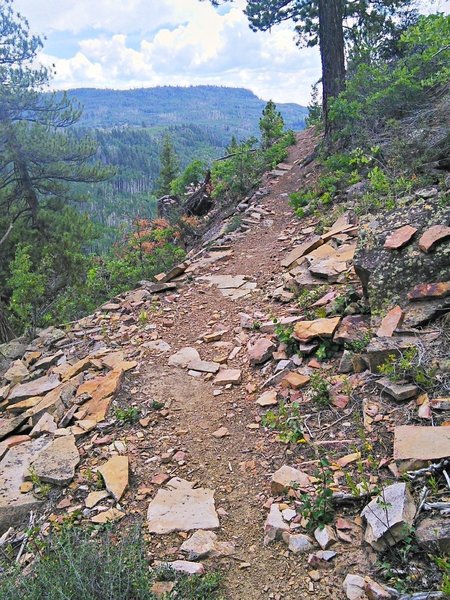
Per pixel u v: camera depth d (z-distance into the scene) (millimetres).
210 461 4031
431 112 8906
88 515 3588
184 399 5016
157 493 3701
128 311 8008
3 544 3535
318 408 4121
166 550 3156
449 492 2807
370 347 4125
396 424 3518
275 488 3414
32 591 2650
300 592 2684
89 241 20984
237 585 2840
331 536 2891
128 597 2662
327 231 8148
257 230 10711
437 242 4719
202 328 6684
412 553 2586
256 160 16812
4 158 18922
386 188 7676
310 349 4895
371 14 16031
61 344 7488
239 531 3258
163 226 15281
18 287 10672
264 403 4531
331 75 12680
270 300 6883
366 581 2545
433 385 3639
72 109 20938
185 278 8844
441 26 7090
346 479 3232
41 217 20250
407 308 4477
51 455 4281
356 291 5391
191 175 20375
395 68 10781
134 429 4609
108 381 5379
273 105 22344
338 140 12156
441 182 6438
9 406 5863
